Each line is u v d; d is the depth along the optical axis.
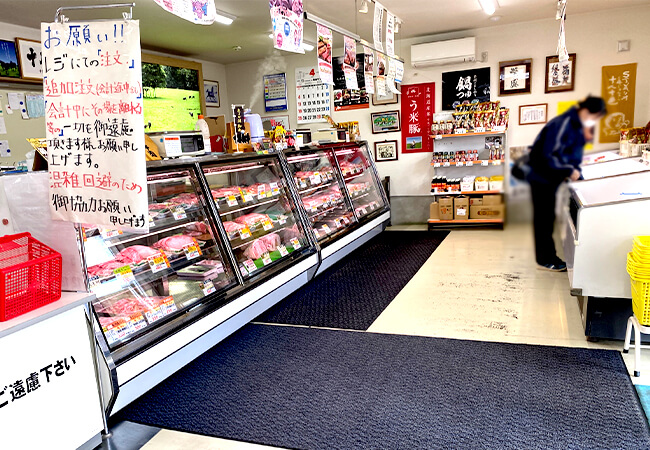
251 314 3.87
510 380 2.78
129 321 2.66
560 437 2.24
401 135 7.71
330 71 4.11
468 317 3.76
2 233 2.46
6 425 1.96
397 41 7.44
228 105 8.80
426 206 7.75
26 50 5.28
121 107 2.12
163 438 2.42
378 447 2.24
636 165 4.23
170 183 3.53
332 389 2.79
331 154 5.64
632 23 6.10
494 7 5.63
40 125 5.59
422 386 2.77
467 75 7.09
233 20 5.70
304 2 5.18
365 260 5.63
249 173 4.36
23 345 2.03
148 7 4.93
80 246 2.33
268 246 4.08
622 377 2.75
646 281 2.61
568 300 3.99
